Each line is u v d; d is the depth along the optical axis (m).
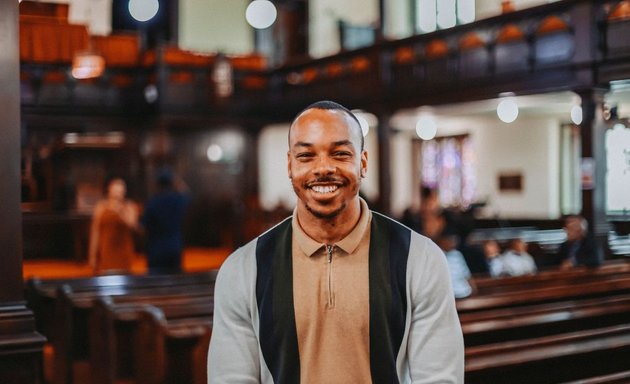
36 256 13.81
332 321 2.04
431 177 16.86
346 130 2.04
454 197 16.36
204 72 16.12
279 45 19.98
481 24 11.52
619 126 11.05
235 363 2.11
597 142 9.94
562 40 10.38
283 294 2.06
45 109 14.85
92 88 15.41
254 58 17.30
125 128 15.79
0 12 3.87
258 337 2.10
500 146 15.39
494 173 15.51
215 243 17.16
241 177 17.25
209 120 16.17
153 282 7.83
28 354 3.81
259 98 16.53
